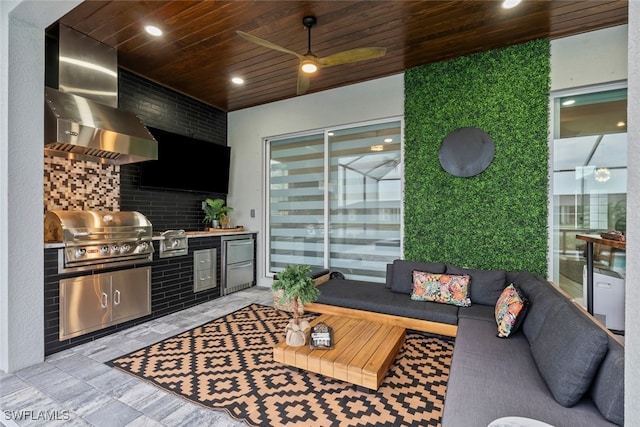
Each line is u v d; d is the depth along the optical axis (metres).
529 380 1.57
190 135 4.62
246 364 2.45
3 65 2.28
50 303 2.62
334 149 4.44
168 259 3.68
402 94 3.83
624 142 2.98
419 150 3.71
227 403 1.95
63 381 2.19
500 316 2.26
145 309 3.39
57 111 2.68
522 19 2.79
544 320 1.88
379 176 4.11
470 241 3.46
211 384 2.16
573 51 3.03
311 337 2.19
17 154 2.33
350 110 4.18
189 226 4.63
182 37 3.04
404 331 2.48
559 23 2.85
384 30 2.94
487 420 1.27
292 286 2.23
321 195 4.53
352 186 4.30
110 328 3.06
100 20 2.77
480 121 3.40
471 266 3.46
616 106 3.01
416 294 3.06
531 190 3.19
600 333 1.35
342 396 2.03
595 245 3.03
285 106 4.71
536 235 3.18
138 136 3.26
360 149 4.24
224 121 5.23
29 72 2.38
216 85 4.21
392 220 4.02
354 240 4.29
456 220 3.53
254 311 3.77
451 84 3.53
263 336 3.01
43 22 2.40
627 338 0.63
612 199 3.03
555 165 3.22
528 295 2.35
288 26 2.86
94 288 2.93
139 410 1.87
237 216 5.20
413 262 3.38
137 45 3.19
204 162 4.66
